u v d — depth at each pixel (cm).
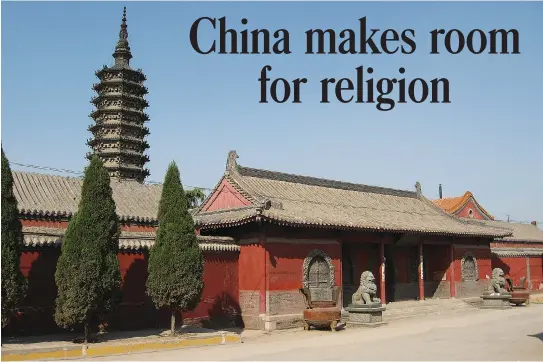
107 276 2186
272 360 1914
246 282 3033
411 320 3375
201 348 2261
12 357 1880
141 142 5719
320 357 1970
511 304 4481
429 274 4509
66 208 3291
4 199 2000
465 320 3334
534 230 7300
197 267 2453
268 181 3656
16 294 2000
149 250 2695
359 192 4319
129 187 3997
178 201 2481
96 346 2064
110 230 2236
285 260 3062
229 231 3188
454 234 4131
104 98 5728
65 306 2119
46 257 2409
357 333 2752
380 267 3694
